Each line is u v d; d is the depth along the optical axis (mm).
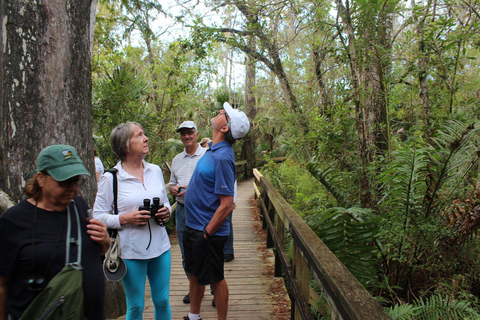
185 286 4234
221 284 2842
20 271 1491
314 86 8734
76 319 1440
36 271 1485
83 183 3277
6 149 2914
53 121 3037
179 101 9375
